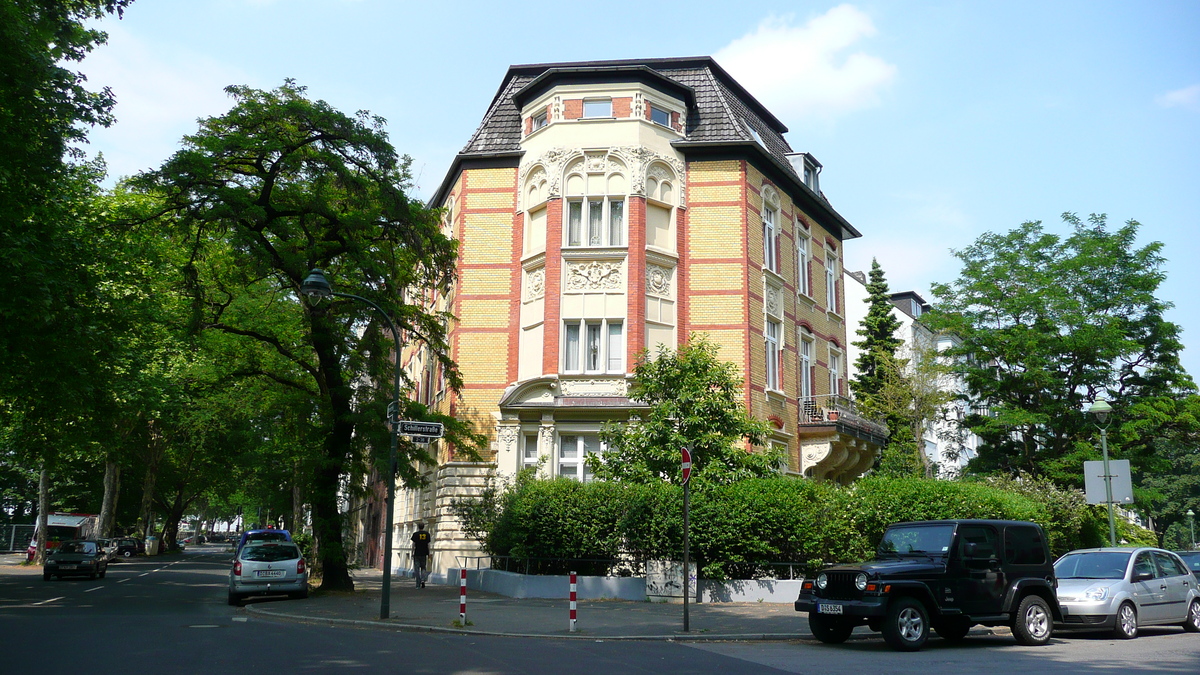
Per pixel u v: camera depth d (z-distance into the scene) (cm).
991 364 3297
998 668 998
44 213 1789
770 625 1456
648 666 1013
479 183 2775
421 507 3059
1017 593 1266
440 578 2594
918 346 4072
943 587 1221
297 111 2102
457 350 2667
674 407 2102
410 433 1625
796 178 2952
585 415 2473
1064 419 3069
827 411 2869
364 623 1489
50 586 2559
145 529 5347
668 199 2658
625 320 2512
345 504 5162
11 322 1723
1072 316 2994
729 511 1906
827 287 3312
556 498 2061
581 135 2628
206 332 2741
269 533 2070
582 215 2600
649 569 1914
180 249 2595
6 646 1116
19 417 2578
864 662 1058
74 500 6012
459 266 2720
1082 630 1484
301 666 979
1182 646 1245
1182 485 6297
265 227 2244
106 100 1755
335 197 2303
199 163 2012
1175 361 3055
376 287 2339
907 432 3841
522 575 2050
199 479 6347
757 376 2622
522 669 976
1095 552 1498
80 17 1762
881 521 1969
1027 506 2233
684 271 2631
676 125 2728
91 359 2020
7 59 1509
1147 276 3025
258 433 3778
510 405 2480
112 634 1284
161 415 3416
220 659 1030
